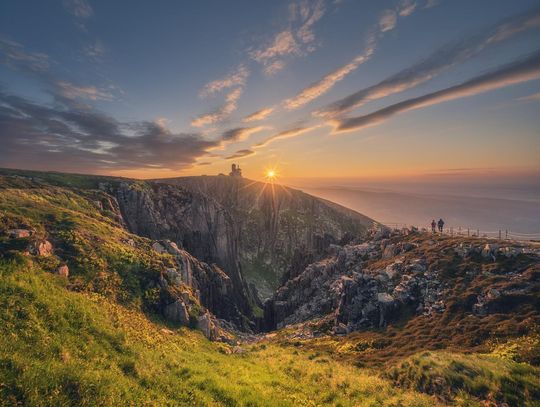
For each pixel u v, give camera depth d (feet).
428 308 194.59
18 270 77.51
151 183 455.22
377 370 114.62
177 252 216.13
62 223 145.07
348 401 72.74
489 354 113.29
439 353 98.78
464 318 165.68
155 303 121.39
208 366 80.23
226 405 56.18
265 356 125.59
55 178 332.80
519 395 72.84
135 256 141.08
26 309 57.88
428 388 81.35
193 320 133.69
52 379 41.32
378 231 415.44
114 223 227.61
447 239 280.92
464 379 80.02
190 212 471.21
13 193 183.11
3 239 95.55
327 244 549.95
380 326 207.21
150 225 360.28
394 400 73.05
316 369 101.24
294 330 272.72
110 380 47.73
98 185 351.67
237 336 255.29
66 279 92.38
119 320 80.64
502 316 153.48
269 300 423.23
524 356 103.30
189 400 53.26
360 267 329.52
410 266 245.24
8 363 41.16
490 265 205.87
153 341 81.51
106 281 110.01
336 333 223.30
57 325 58.70
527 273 179.52
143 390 50.49
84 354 54.08
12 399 35.65
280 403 63.00
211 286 307.37
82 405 39.63
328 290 334.65
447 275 215.72
